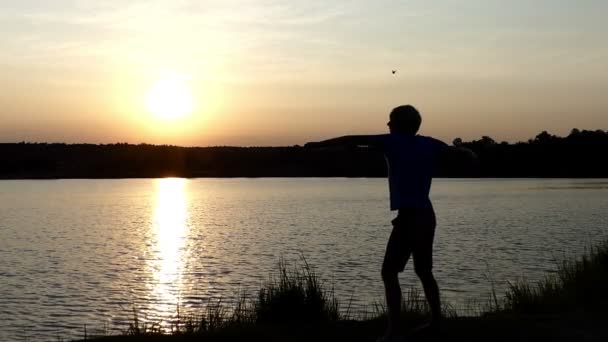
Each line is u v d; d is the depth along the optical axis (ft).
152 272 100.94
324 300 31.40
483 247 121.19
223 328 27.09
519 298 32.24
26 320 65.10
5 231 185.68
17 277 96.84
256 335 24.77
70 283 90.33
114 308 71.00
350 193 465.47
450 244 127.24
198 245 142.92
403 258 22.27
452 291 69.67
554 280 42.32
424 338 23.67
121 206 327.47
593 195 360.48
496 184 643.45
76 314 68.08
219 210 284.61
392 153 22.17
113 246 144.15
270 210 276.00
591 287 34.35
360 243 137.39
